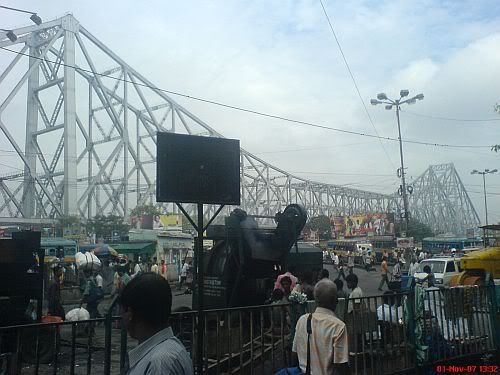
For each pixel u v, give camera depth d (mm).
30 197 75812
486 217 78812
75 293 21297
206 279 9555
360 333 6195
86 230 68625
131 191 85312
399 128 34688
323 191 125938
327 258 53250
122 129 81750
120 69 83938
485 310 7762
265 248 9352
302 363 3986
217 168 4629
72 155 71125
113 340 8539
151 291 2279
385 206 144125
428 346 6848
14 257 8680
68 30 74875
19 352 4297
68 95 72125
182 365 2156
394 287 17406
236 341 5562
